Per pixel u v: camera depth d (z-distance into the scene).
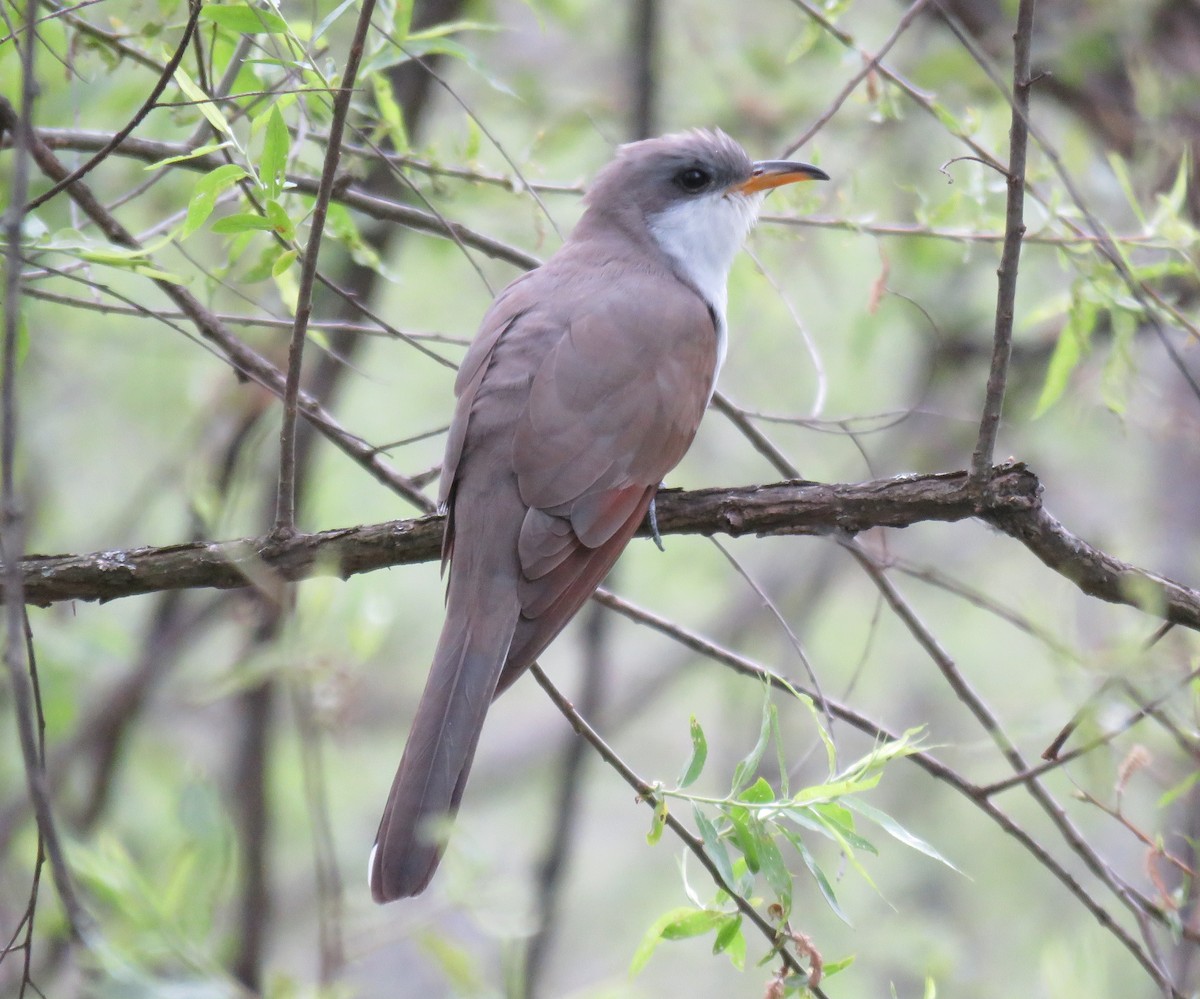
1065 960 8.27
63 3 8.59
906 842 6.34
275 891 14.01
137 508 14.40
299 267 8.84
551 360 7.98
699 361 8.39
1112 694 7.01
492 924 9.15
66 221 10.20
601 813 19.73
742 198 9.55
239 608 10.12
